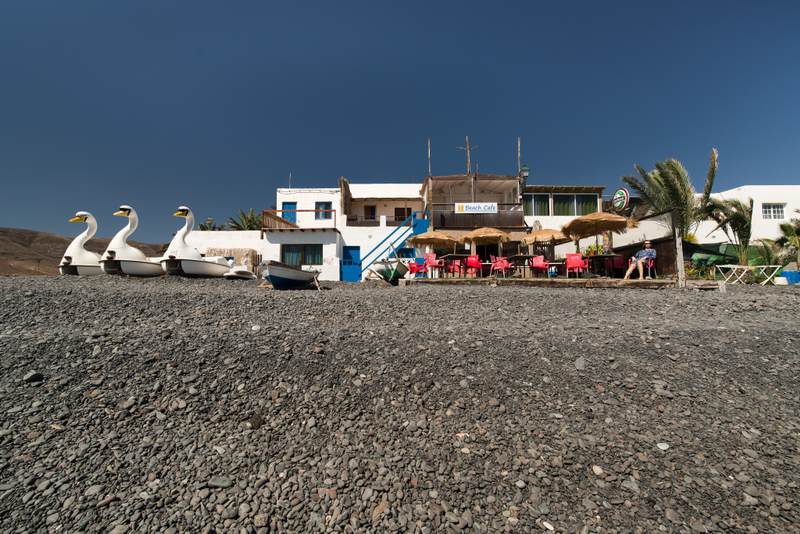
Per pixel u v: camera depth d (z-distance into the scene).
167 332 5.73
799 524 2.80
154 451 3.48
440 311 7.82
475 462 3.43
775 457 3.46
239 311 7.47
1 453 3.34
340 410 4.11
